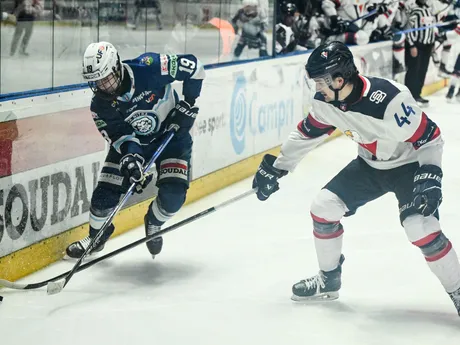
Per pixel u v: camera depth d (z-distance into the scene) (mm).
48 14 6340
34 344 3510
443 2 12734
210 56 6891
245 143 7078
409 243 5105
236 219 5730
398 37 11188
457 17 13945
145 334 3629
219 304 4027
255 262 4746
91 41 6664
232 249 5008
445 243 3625
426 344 3500
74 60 6555
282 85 7812
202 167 6332
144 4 6895
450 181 7008
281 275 4504
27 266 4496
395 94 3529
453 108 11711
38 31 6348
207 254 4906
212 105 6422
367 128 3607
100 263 4711
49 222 4660
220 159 6625
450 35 13766
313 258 4812
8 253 4336
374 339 3559
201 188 6332
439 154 3596
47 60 6414
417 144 3578
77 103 4836
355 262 4707
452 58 14297
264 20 7426
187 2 6883
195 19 6883
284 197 6410
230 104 6738
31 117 4438
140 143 4500
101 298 4117
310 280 4043
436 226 3607
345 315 3859
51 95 4613
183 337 3586
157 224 4543
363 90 3537
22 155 4387
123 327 3713
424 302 4047
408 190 3670
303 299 4051
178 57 4355
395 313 3885
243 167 7051
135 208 5496
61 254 4777
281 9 8484
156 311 3928
